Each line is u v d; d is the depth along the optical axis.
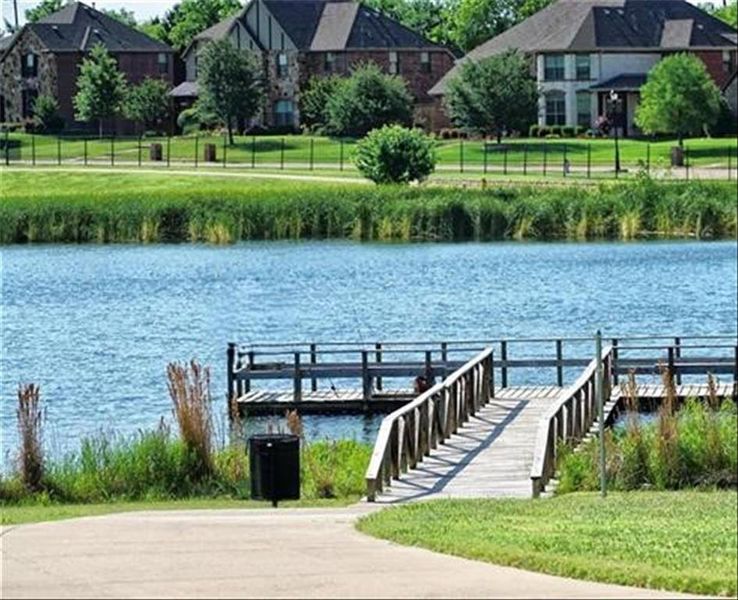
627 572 19.23
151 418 50.53
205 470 34.62
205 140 162.12
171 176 127.62
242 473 34.81
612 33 158.38
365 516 26.05
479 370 46.03
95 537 23.30
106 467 34.28
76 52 177.00
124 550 21.75
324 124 163.25
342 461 35.97
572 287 86.50
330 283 89.38
